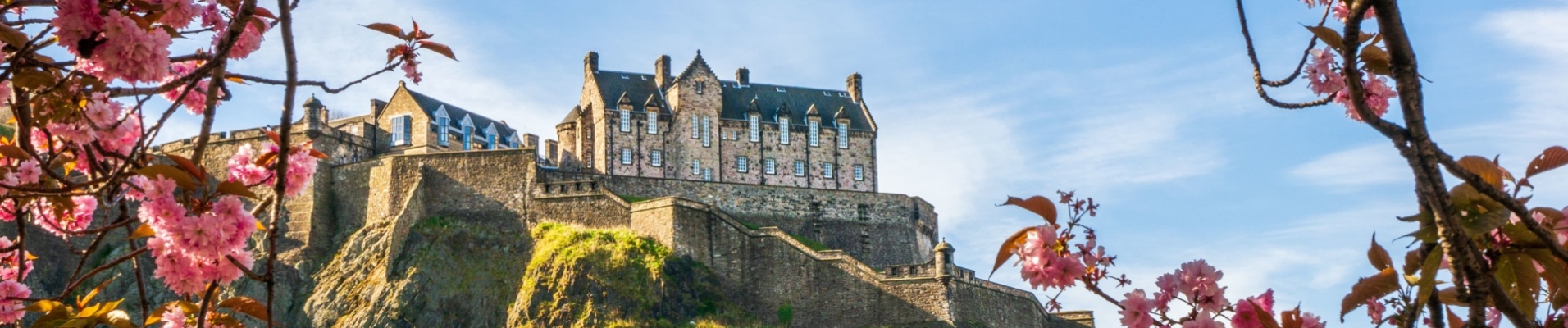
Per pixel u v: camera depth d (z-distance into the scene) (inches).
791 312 3703.3
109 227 515.2
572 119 4687.5
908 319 3599.9
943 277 3595.0
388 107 4697.3
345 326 3629.4
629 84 4601.4
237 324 563.8
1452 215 371.2
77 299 608.1
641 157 4439.0
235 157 551.5
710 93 4579.2
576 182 3932.1
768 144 4598.9
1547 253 400.8
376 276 3754.9
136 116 588.1
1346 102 443.8
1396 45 381.4
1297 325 414.3
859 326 3629.4
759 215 4207.7
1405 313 410.3
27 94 536.4
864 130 4731.8
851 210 4352.9
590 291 3617.1
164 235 476.4
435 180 4008.4
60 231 576.7
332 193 4065.0
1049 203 410.9
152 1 528.7
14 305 562.3
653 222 3809.1
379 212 3969.0
